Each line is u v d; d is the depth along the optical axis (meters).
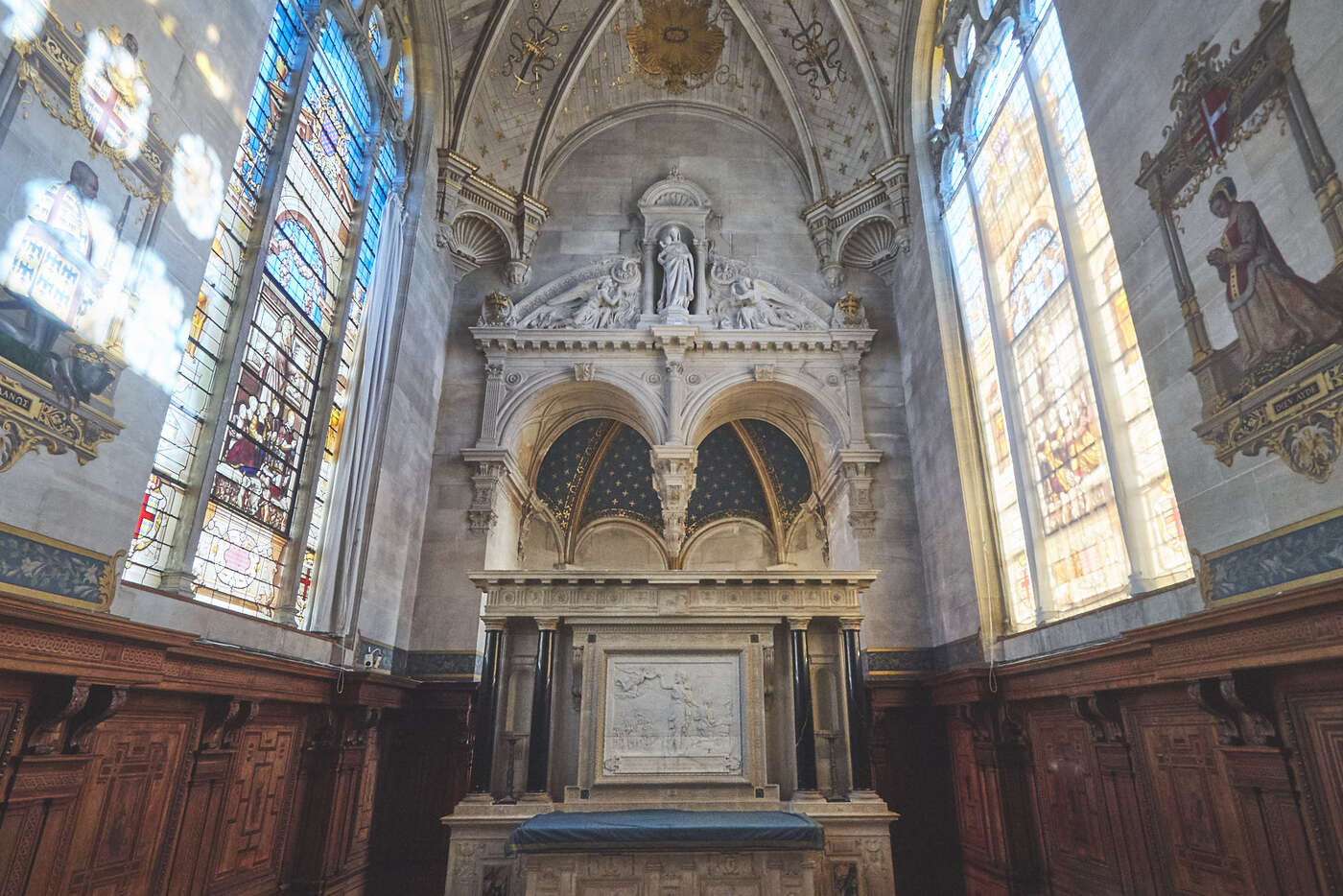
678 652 10.26
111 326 6.47
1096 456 9.44
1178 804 7.71
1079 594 9.93
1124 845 8.62
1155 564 8.29
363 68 13.11
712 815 8.94
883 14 16.33
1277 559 6.07
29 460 5.61
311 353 11.27
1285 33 6.04
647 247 17.84
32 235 5.64
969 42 14.20
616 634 10.33
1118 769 8.72
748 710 9.98
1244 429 6.47
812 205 18.05
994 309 12.45
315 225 11.38
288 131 10.09
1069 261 9.70
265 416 9.87
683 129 19.52
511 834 8.71
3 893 5.53
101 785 6.71
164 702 7.64
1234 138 6.61
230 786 8.88
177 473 8.02
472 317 17.16
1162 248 7.57
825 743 10.16
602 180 18.83
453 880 9.19
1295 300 5.92
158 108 7.08
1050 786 10.53
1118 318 8.90
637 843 8.28
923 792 13.70
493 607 10.40
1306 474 5.80
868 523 15.43
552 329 16.53
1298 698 6.07
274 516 10.19
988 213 12.91
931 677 13.67
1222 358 6.75
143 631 6.36
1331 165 5.59
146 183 6.90
